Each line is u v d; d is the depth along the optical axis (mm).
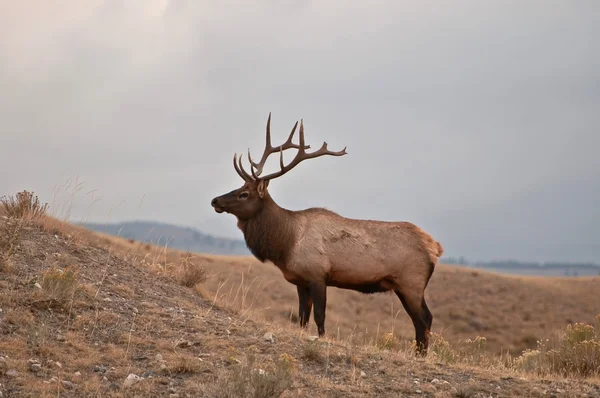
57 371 26562
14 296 32469
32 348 28062
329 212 45062
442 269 197375
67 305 33062
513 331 153125
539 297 179500
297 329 40094
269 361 30281
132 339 31000
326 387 28109
